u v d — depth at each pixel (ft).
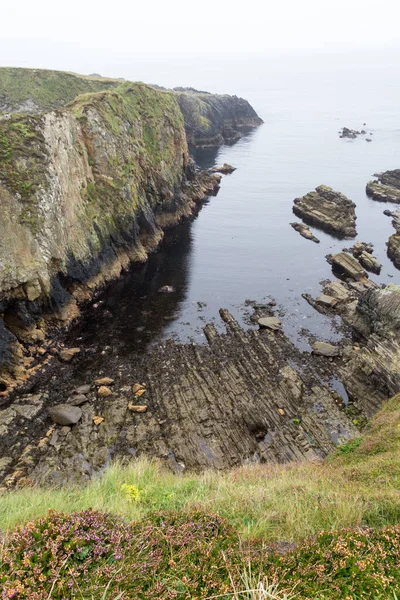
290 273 175.01
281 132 495.82
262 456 82.74
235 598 14.85
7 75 252.21
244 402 96.32
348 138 444.96
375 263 178.81
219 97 500.74
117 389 101.50
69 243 136.26
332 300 148.15
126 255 173.78
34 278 114.21
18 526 18.83
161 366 110.83
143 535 18.66
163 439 86.33
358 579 17.11
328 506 28.60
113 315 138.21
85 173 157.28
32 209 119.34
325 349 119.24
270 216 245.45
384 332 110.32
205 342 123.13
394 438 61.67
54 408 91.71
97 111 169.78
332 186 293.23
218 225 231.50
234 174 330.75
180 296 153.17
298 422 91.91
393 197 261.65
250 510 28.55
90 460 80.12
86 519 18.71
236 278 169.58
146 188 205.46
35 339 114.93
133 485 40.75
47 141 131.54
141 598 15.23
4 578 15.01
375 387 102.01
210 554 18.22
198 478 48.60
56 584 15.15
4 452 81.05
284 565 18.15
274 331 129.80
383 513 28.02
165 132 225.35
